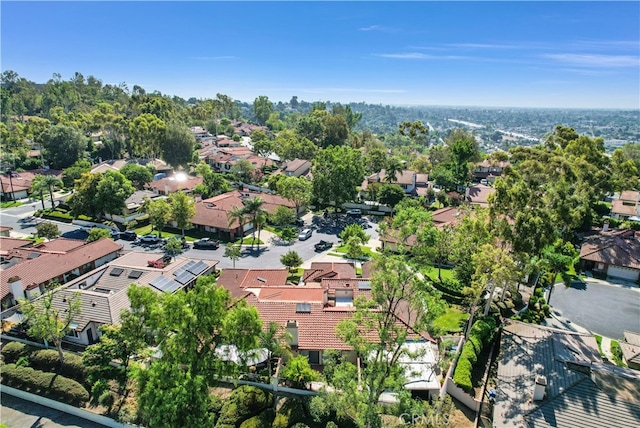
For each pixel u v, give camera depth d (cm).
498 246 5359
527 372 3503
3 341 4519
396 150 19362
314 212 10044
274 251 7531
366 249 7562
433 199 10569
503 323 4578
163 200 8238
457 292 5500
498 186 4903
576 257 6856
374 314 3259
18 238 7375
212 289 3138
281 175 11025
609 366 3312
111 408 3562
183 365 3409
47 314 3891
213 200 9075
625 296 5850
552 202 5381
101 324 4325
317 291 4919
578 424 2636
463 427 3334
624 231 7338
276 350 3562
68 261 6112
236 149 15912
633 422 2577
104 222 8575
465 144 11306
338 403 3111
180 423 2912
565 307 5509
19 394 3794
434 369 3734
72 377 3884
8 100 18762
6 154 12362
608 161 9144
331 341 4047
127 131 14350
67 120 16150
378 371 3147
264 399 3428
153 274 5338
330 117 16575
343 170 9444
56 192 10688
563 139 10388
